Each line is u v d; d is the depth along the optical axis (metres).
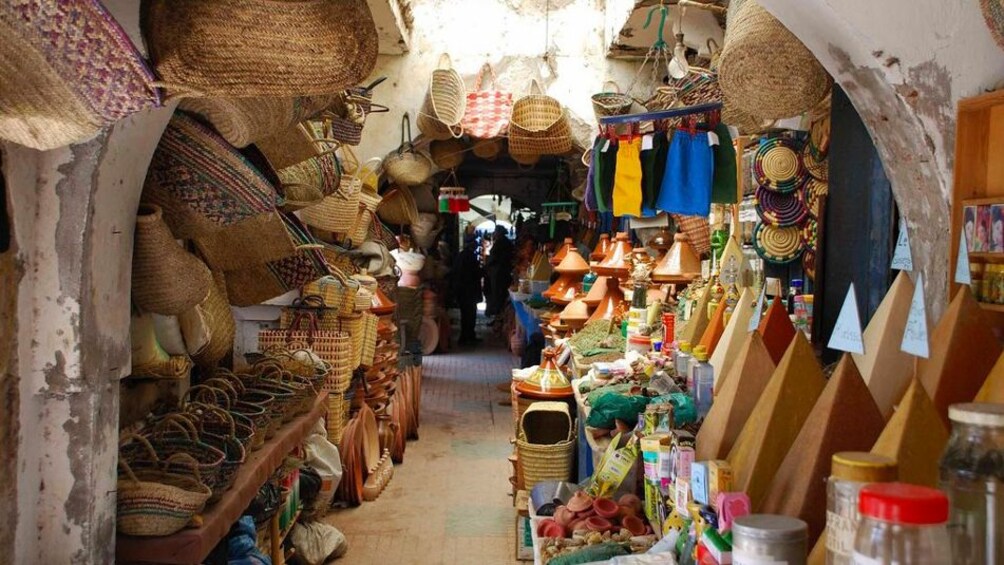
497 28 7.35
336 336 4.92
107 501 2.09
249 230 3.05
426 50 7.34
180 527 2.15
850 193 3.16
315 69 1.61
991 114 2.16
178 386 3.33
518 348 11.33
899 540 0.96
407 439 7.31
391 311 6.75
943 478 1.22
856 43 2.25
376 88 7.34
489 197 21.81
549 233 12.66
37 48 1.35
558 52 7.38
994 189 2.17
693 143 3.79
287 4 1.51
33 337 1.96
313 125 3.74
